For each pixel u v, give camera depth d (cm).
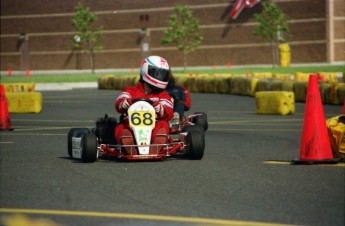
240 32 15762
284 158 2667
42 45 17488
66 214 1719
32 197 1944
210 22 16012
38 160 2698
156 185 2089
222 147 3073
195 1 16100
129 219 1658
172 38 14750
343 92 5491
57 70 17375
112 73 15200
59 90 9231
